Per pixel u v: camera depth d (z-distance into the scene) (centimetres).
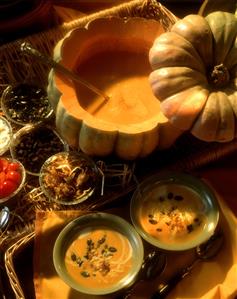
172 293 101
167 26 124
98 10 142
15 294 98
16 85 119
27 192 110
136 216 102
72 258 100
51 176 107
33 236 103
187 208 105
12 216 106
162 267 102
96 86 110
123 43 113
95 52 113
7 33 122
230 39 101
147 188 105
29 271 106
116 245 101
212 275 102
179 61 99
